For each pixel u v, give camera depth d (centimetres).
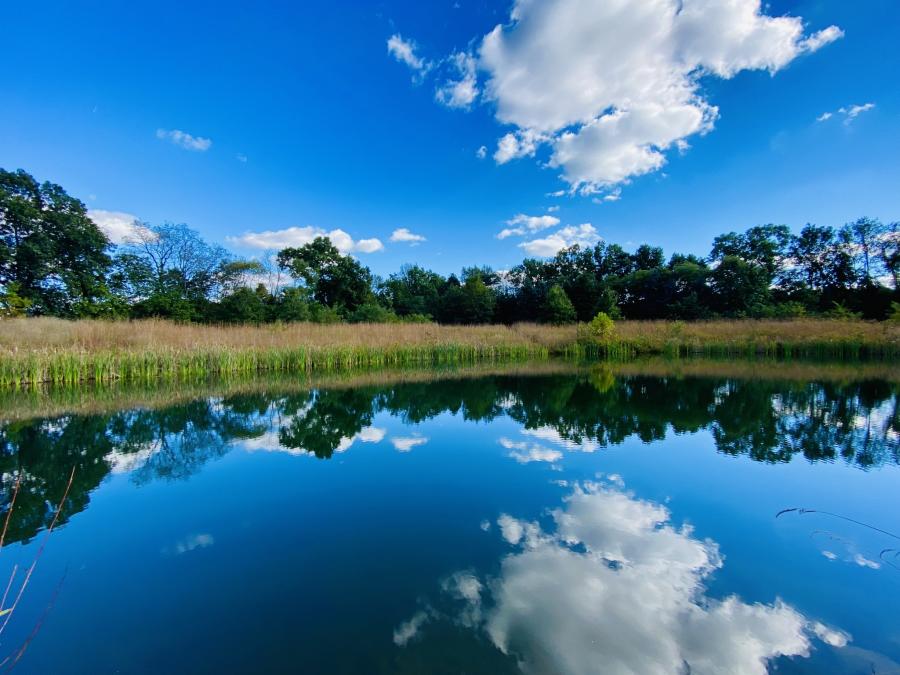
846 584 268
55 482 452
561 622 230
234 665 200
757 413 747
